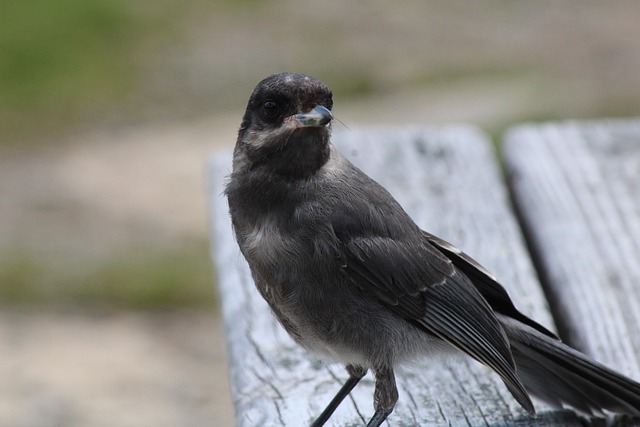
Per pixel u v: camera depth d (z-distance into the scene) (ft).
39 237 58.49
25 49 85.97
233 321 24.80
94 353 46.57
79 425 40.73
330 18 93.50
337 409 22.38
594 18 88.99
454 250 23.79
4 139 74.79
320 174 23.02
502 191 29.91
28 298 51.70
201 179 66.13
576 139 32.78
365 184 23.53
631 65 78.18
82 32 89.20
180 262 54.85
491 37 87.25
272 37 90.07
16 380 44.06
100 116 78.23
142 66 85.30
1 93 81.35
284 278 22.63
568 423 21.43
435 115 71.56
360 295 22.85
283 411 21.85
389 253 22.88
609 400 21.61
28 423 40.73
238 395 22.38
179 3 95.86
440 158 31.81
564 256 26.37
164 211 61.62
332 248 22.50
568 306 24.62
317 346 23.03
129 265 54.75
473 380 22.77
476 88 76.07
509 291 25.05
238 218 23.17
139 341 47.78
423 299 23.12
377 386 22.33
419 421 21.57
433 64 82.94
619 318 23.85
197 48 88.17
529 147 32.40
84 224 60.18
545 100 72.08
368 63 84.23
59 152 72.23
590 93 72.74
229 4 95.76
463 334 22.85
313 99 22.59
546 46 84.28
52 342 47.50
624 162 31.24
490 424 21.27
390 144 32.58
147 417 41.52
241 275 26.45
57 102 79.71
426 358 23.29
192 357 46.42
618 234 27.30
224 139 72.74
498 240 27.32
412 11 93.81
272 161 22.56
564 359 21.75
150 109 79.10
